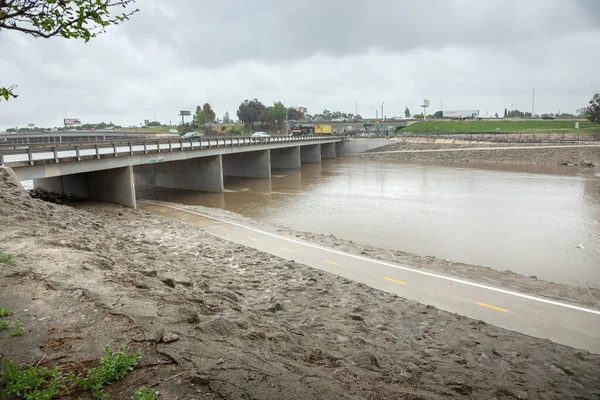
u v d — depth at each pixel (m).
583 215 30.73
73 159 26.66
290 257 17.50
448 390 6.82
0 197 16.02
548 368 8.65
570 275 18.64
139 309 6.98
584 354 9.49
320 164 80.44
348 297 12.49
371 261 16.98
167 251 16.06
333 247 19.39
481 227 27.41
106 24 4.46
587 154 65.62
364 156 90.19
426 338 9.85
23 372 4.64
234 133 137.50
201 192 46.00
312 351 7.15
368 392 5.87
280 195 42.88
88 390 4.75
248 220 26.94
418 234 25.72
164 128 158.62
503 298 13.10
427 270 16.03
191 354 5.70
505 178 51.19
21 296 7.19
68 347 5.62
